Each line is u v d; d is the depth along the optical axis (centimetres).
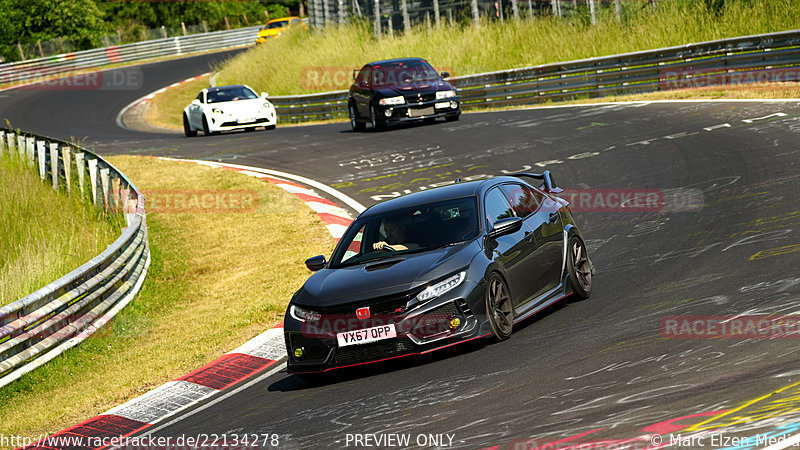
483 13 12281
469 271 2739
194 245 5547
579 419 1986
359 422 2286
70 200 6506
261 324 3778
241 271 4878
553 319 2995
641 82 8462
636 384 2156
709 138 5784
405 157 7056
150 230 6019
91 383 3475
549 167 5869
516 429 1998
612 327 2728
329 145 8194
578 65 8900
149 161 8212
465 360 2666
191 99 15725
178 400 2981
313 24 15438
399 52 12169
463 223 2950
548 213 3238
